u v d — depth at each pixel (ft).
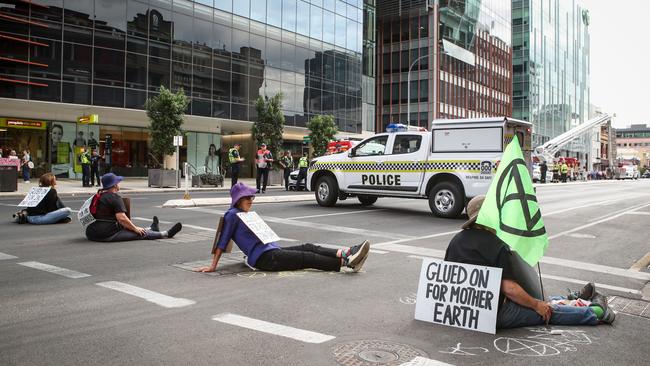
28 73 83.35
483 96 230.89
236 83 115.14
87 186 78.79
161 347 12.79
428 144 44.98
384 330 14.46
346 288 19.15
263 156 73.61
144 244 27.89
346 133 145.89
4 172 64.69
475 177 41.93
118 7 93.71
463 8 210.59
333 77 141.28
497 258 14.67
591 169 303.89
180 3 103.91
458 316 14.83
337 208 50.90
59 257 24.08
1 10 80.48
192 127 118.62
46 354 12.23
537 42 278.05
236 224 21.43
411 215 45.98
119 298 17.29
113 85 93.20
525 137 44.52
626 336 14.29
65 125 98.37
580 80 364.99
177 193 74.33
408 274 21.72
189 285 19.19
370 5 166.09
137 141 109.09
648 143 614.75
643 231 38.37
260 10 120.67
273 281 19.98
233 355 12.32
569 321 15.10
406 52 197.67
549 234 36.35
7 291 17.97
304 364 11.81
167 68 101.55
